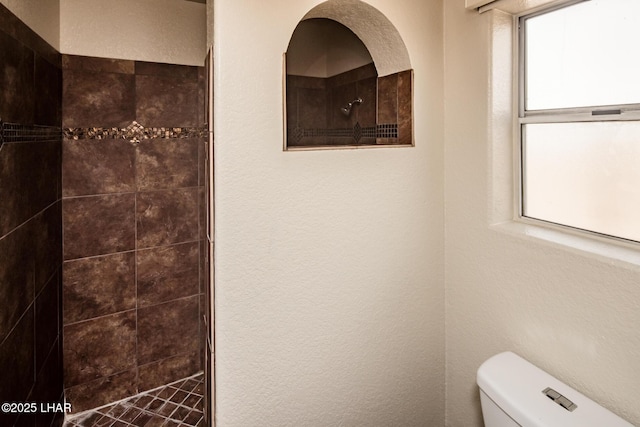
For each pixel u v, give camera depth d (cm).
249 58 134
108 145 225
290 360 147
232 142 133
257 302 140
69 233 218
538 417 113
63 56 210
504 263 152
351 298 158
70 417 221
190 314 256
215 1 129
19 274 149
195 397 238
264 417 144
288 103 265
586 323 127
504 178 160
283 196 142
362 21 167
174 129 243
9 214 140
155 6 232
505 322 154
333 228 153
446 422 183
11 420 140
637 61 121
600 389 124
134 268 237
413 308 173
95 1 217
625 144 127
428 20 169
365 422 164
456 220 173
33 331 166
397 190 166
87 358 227
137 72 230
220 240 133
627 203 127
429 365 179
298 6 142
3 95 135
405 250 170
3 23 136
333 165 151
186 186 249
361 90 238
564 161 145
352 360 160
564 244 133
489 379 131
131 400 236
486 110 156
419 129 170
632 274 114
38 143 173
